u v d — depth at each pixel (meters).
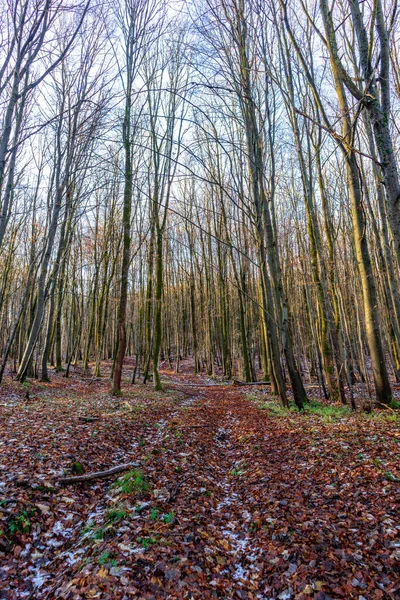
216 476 6.38
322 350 13.54
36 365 17.73
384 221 12.24
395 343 18.64
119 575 3.32
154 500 4.95
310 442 7.25
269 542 4.05
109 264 26.73
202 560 3.72
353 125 3.38
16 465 5.39
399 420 8.02
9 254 18.33
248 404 13.51
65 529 4.27
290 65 10.26
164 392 16.70
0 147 5.07
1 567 3.50
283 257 21.81
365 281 10.05
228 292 27.84
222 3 8.51
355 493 4.81
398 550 3.54
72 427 7.79
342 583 3.22
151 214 19.98
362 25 3.58
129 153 13.98
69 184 15.84
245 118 10.83
